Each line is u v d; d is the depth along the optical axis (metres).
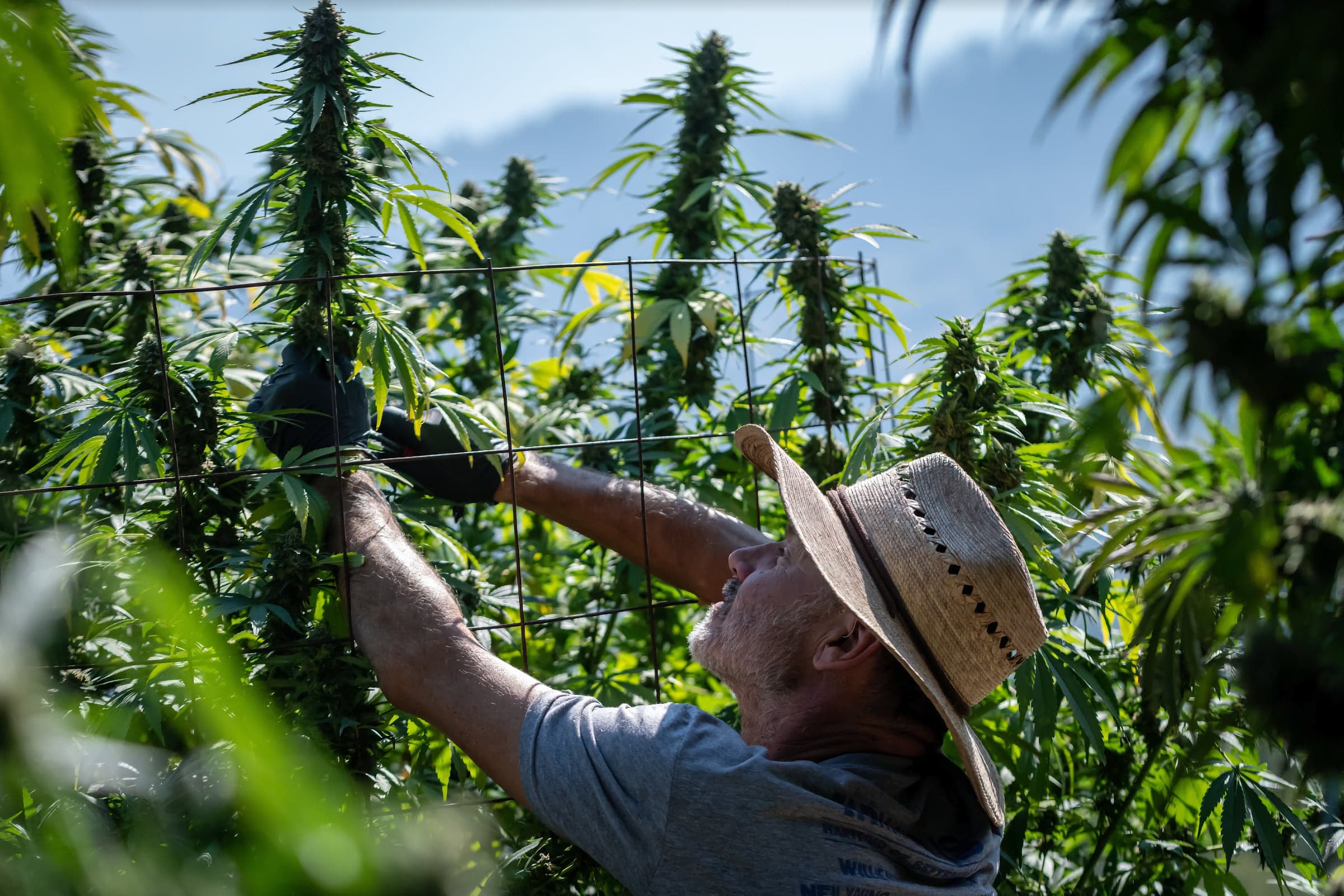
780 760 1.43
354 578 1.46
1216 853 1.88
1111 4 0.61
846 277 2.23
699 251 2.26
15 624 0.46
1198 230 0.59
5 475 1.69
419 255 1.68
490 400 2.48
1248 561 0.66
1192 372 0.63
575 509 1.77
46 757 0.49
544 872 1.53
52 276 2.11
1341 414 0.67
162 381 1.50
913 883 1.29
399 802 1.58
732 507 2.13
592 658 2.19
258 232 2.59
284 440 1.57
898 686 1.41
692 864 1.26
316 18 1.56
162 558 0.47
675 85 2.29
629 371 2.32
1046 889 1.93
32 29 0.65
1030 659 1.73
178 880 0.52
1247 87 0.56
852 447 1.84
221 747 1.10
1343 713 0.62
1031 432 2.05
